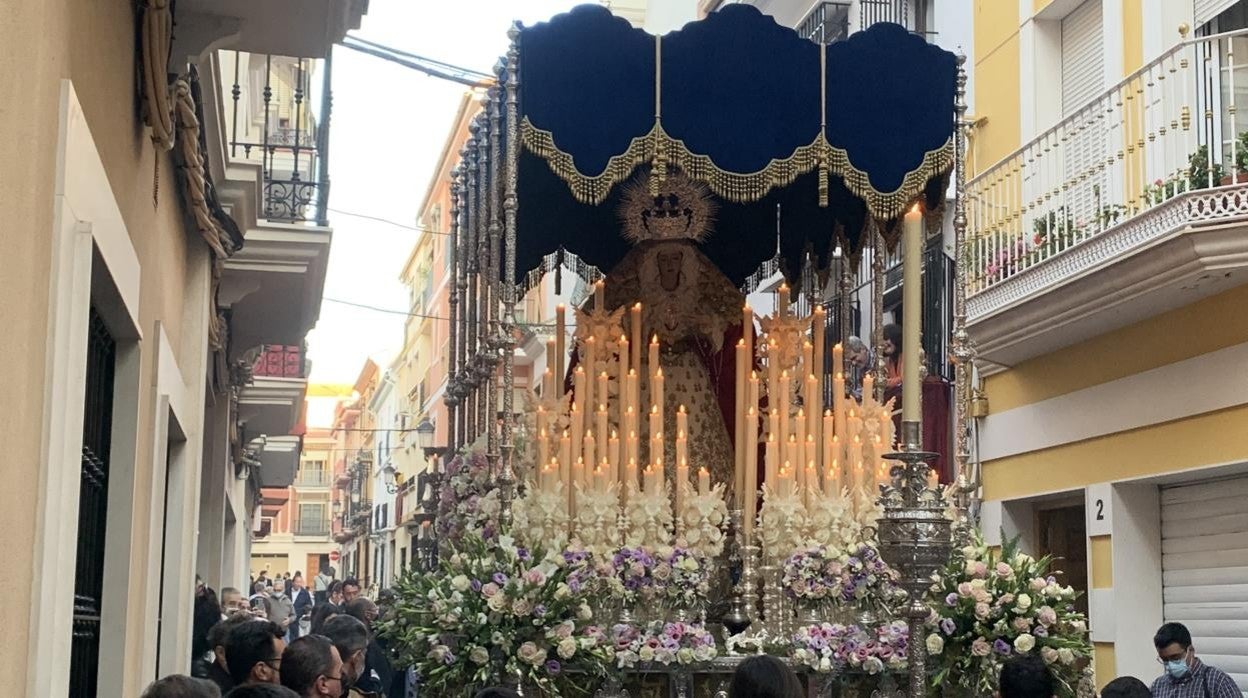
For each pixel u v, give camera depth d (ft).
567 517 21.33
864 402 23.21
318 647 17.88
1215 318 32.22
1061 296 35.09
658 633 20.43
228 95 37.27
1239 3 33.35
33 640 12.62
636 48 21.53
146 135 20.29
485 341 24.23
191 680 13.98
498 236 22.17
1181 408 33.24
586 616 19.84
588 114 21.29
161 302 23.71
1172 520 35.58
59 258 12.95
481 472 23.06
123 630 19.77
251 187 30.68
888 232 24.72
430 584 20.48
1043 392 39.27
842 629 20.48
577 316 23.99
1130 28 36.09
